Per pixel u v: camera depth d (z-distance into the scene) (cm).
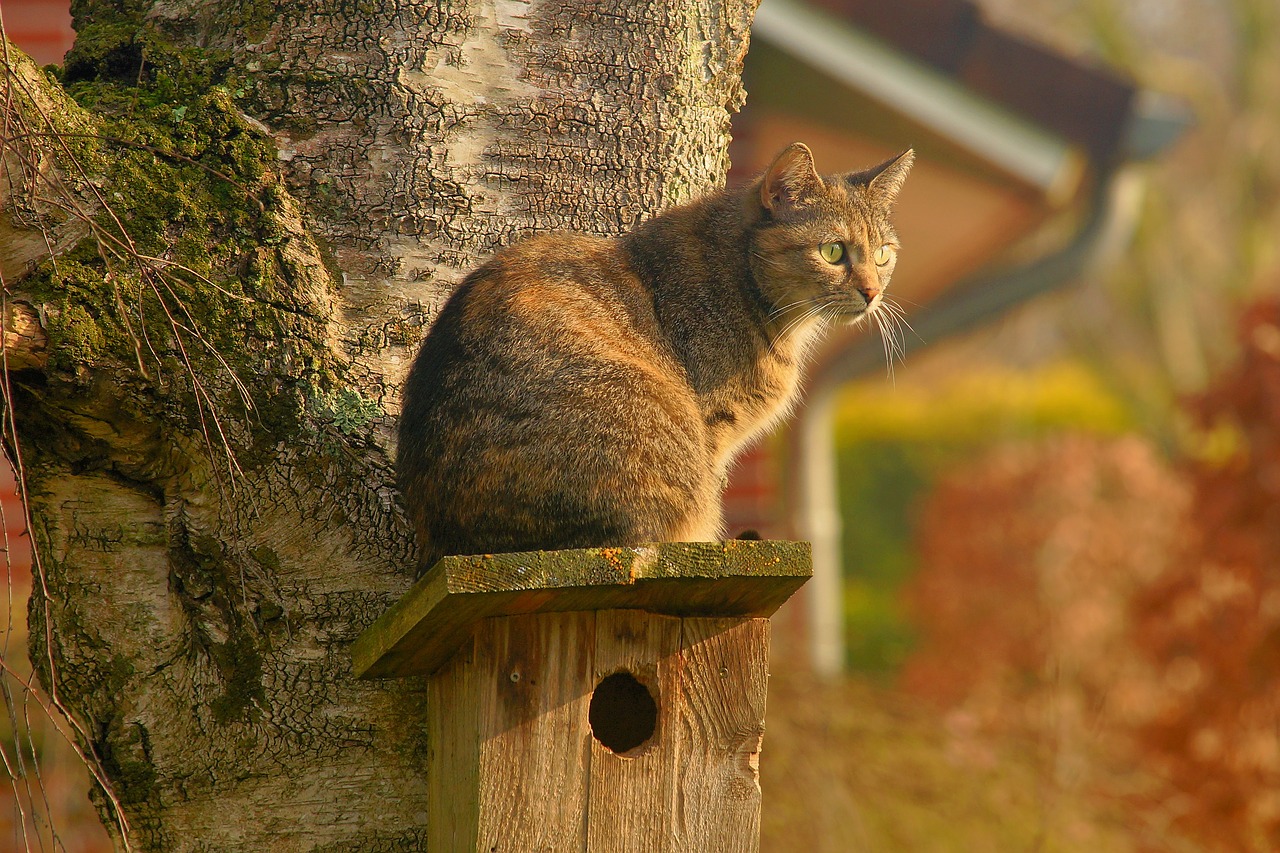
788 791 1027
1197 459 1291
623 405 514
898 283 1532
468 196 570
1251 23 3259
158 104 542
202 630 530
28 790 451
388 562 535
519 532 499
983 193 1356
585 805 491
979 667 1599
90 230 500
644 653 498
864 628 2252
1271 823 1153
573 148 591
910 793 1060
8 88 452
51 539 543
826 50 1245
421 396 519
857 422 3100
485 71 580
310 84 557
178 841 529
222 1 571
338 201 554
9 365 491
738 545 468
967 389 3419
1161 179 3316
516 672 488
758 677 508
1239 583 1222
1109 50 3092
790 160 641
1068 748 1175
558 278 549
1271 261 3238
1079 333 3631
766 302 625
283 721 527
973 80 1263
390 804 532
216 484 524
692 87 619
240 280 526
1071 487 1656
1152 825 1106
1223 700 1201
